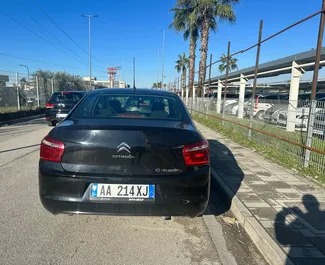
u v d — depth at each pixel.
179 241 2.95
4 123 12.94
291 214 3.36
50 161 2.60
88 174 2.53
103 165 2.54
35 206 3.65
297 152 5.82
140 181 2.52
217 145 7.77
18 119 14.72
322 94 12.01
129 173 2.55
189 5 19.78
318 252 2.59
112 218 3.41
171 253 2.71
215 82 22.67
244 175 4.95
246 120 9.13
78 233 3.02
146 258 2.60
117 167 2.55
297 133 6.20
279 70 12.45
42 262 2.47
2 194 4.04
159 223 3.35
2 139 8.60
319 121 5.02
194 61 22.09
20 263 2.45
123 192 2.52
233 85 21.69
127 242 2.88
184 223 3.38
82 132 2.56
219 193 4.39
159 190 2.55
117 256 2.62
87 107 3.28
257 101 9.96
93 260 2.53
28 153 6.65
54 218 3.34
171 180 2.56
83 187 2.53
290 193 4.06
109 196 2.52
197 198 2.65
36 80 20.22
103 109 3.27
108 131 2.55
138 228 3.20
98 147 2.53
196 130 2.92
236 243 2.96
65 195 2.54
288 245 2.68
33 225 3.16
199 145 2.71
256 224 3.09
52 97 11.90
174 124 2.88
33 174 5.00
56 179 2.54
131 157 2.55
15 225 3.14
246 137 8.50
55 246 2.74
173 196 2.58
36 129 11.05
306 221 3.19
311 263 2.43
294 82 11.07
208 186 2.75
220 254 2.73
